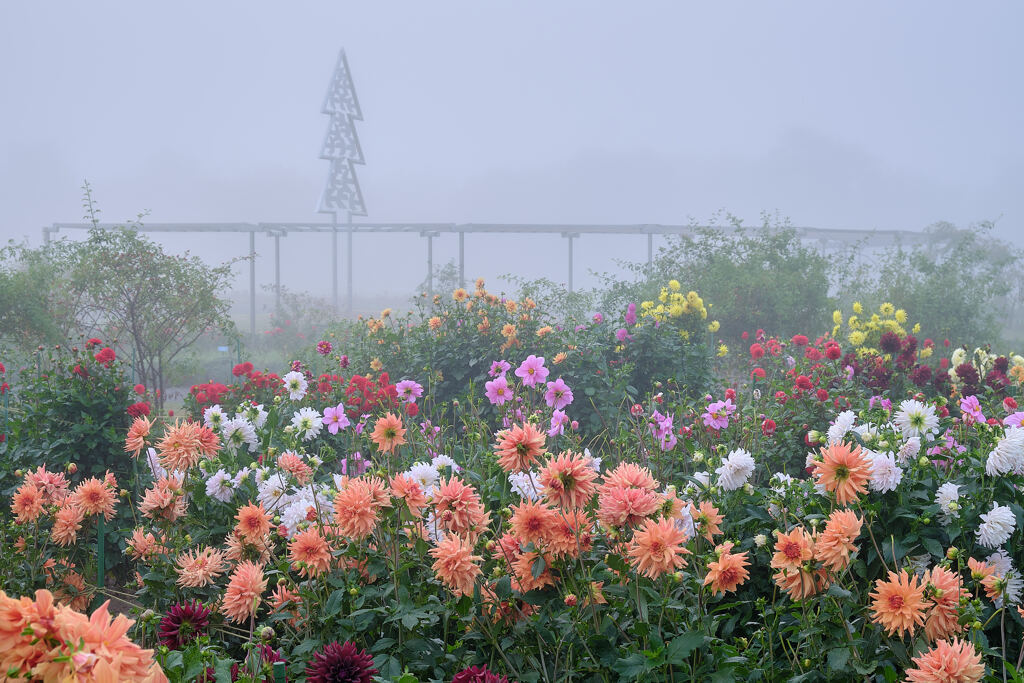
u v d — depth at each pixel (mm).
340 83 32094
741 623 2645
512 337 7230
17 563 3605
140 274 10156
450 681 2361
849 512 2125
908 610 2039
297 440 3992
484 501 3076
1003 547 2861
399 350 7656
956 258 14352
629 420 6090
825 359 7070
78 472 4867
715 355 8844
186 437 3301
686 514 2561
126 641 1146
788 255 13414
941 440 3365
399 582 2508
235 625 2965
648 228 27078
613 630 2354
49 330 9828
